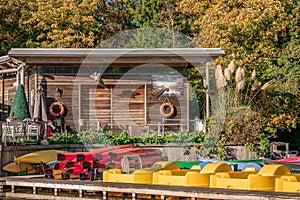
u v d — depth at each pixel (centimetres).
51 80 2308
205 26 2988
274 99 2614
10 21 3450
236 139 2178
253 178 1374
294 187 1336
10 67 2598
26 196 1630
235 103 2298
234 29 2905
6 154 1816
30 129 1973
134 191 1469
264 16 2884
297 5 3012
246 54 2897
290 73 2786
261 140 2228
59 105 2294
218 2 3053
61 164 1728
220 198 1351
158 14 3541
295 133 2936
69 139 2017
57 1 3566
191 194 1390
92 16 3566
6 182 1684
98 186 1523
